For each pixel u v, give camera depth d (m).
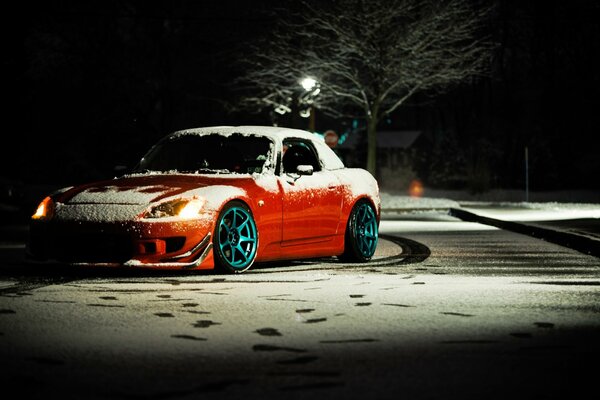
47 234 10.05
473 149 52.75
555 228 16.83
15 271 10.61
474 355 5.87
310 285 9.34
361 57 36.97
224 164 11.44
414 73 36.44
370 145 36.91
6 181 25.75
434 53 36.06
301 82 32.91
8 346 6.14
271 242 10.71
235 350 6.02
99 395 4.84
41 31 45.81
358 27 36.16
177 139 11.75
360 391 4.93
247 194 10.39
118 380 5.19
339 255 12.04
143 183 10.41
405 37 35.59
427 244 15.33
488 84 59.28
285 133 11.50
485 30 51.00
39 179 48.53
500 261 12.20
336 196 11.64
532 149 49.56
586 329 6.79
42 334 6.57
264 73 37.91
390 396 4.82
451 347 6.12
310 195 11.25
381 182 51.47
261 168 11.08
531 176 48.81
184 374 5.34
